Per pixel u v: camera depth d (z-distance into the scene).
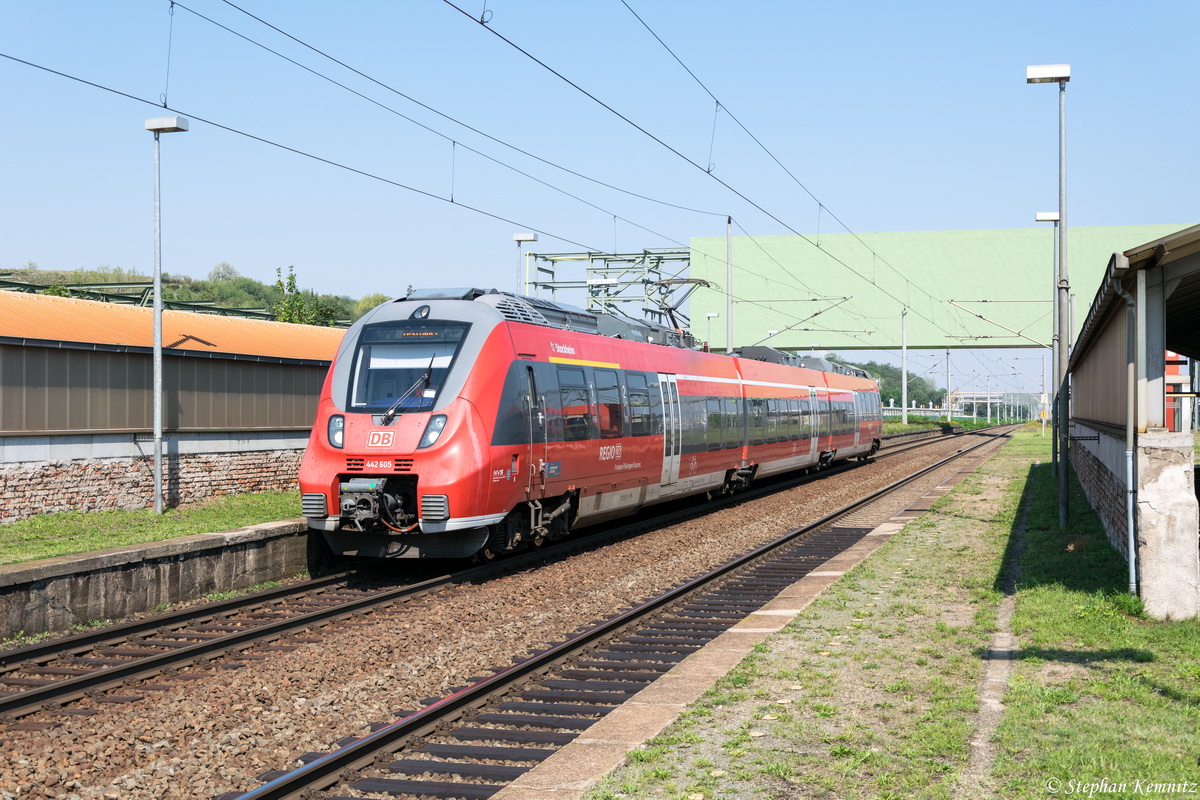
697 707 7.57
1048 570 12.77
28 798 6.14
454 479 13.20
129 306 22.95
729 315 32.66
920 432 67.69
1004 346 59.84
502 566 14.71
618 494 18.00
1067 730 6.66
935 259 60.06
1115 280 10.32
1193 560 9.85
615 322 19.61
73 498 18.14
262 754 6.92
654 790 5.93
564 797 5.84
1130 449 10.50
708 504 23.67
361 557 15.73
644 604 11.87
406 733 7.19
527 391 14.71
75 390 18.28
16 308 18.73
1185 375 54.97
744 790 5.90
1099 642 9.07
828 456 34.72
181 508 19.81
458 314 14.45
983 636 9.64
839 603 11.54
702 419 21.95
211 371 21.39
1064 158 18.55
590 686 8.70
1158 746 6.37
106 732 7.34
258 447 22.61
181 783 6.39
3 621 10.15
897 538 17.05
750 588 13.55
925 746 6.53
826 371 35.00
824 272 61.38
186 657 9.46
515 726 7.59
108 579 11.38
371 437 13.60
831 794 5.82
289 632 10.60
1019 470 33.41
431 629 10.86
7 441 16.97
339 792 6.27
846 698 7.75
